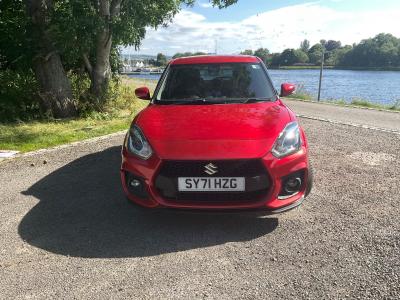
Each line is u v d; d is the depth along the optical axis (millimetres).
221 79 4562
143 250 3146
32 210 4031
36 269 2895
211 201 3287
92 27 8969
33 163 5805
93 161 5867
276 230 3434
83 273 2826
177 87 4516
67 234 3465
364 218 3631
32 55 9258
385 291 2496
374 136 7504
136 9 9875
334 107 13398
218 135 3365
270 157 3240
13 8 10203
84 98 10500
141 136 3533
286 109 4004
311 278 2674
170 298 2504
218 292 2551
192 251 3113
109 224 3654
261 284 2627
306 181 3463
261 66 4867
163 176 3293
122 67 13180
